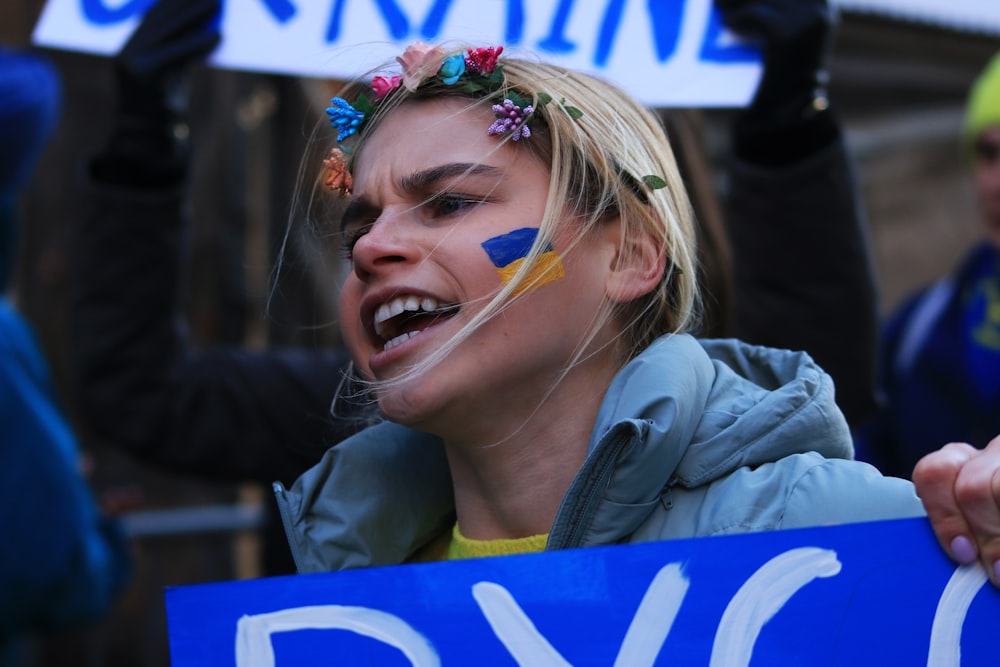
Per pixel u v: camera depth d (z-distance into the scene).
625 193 1.47
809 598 1.19
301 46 2.17
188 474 2.60
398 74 1.55
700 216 2.18
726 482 1.33
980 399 3.11
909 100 6.30
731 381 1.45
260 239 4.59
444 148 1.42
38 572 2.32
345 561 1.57
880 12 4.58
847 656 1.18
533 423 1.40
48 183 4.49
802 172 2.20
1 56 2.69
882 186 7.43
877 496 1.25
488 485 1.44
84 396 2.56
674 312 1.53
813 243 2.21
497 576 1.22
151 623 4.09
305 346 2.96
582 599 1.21
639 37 2.12
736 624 1.19
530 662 1.20
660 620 1.20
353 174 1.57
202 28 2.30
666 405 1.32
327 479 1.61
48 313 4.48
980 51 4.97
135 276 2.52
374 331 1.45
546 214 1.39
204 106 4.51
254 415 2.55
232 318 4.53
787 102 2.19
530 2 2.09
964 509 1.15
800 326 2.23
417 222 1.42
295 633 1.22
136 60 2.35
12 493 2.29
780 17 2.13
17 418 2.31
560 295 1.39
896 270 7.63
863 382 2.25
